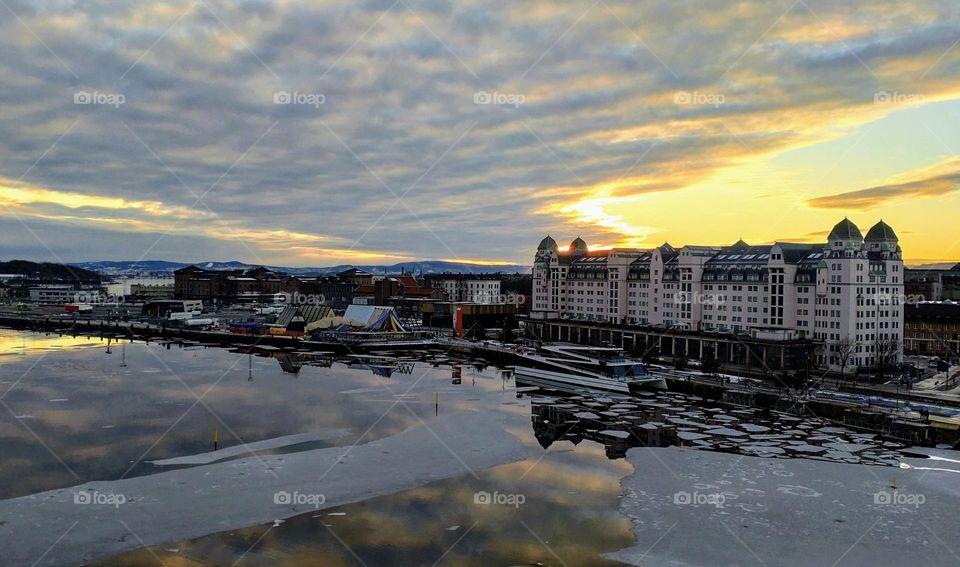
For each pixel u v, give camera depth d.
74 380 159.75
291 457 93.12
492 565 60.09
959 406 127.25
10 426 108.81
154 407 126.62
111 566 58.31
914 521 72.25
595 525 70.19
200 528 67.19
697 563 61.38
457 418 122.81
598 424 121.44
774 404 137.00
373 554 61.94
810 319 181.00
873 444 106.81
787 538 67.44
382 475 85.94
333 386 158.50
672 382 163.62
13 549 61.31
